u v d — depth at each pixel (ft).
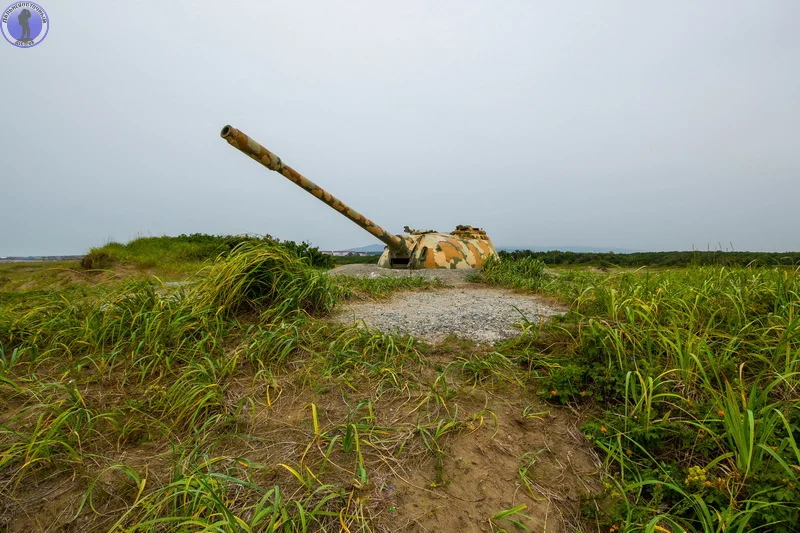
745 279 11.34
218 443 6.70
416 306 15.40
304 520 4.95
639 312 9.07
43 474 6.14
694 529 5.37
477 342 10.65
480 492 5.88
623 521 5.50
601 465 6.56
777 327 8.20
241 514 5.31
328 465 6.12
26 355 10.03
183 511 5.29
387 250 30.17
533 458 6.59
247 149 16.42
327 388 8.21
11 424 7.26
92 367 9.43
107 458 6.45
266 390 8.12
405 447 6.56
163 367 9.10
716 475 6.02
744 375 7.75
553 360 9.04
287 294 12.42
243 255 12.31
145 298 11.65
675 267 17.84
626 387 7.18
